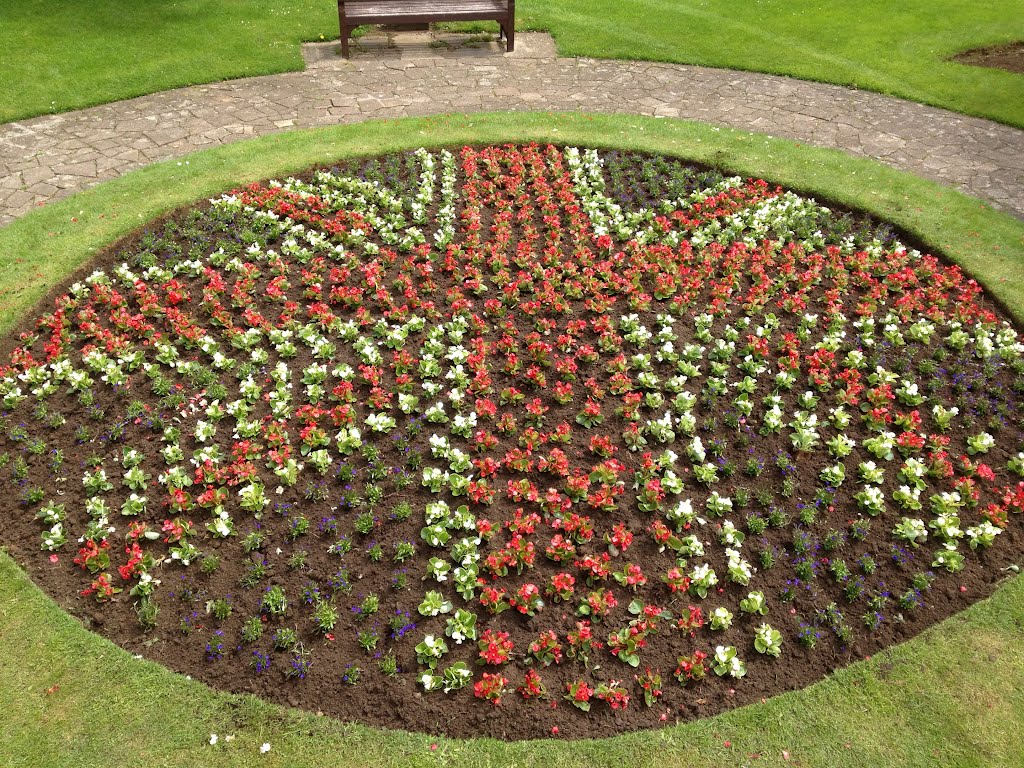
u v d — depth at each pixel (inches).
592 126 395.2
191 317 261.6
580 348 244.5
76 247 290.5
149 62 456.1
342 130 386.9
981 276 288.0
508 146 368.5
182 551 183.6
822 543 193.0
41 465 209.3
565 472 207.0
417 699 159.8
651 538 193.5
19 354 241.1
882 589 182.5
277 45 488.7
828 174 353.7
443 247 297.0
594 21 544.7
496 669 165.6
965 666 168.4
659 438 219.0
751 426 226.4
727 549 186.9
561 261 293.4
